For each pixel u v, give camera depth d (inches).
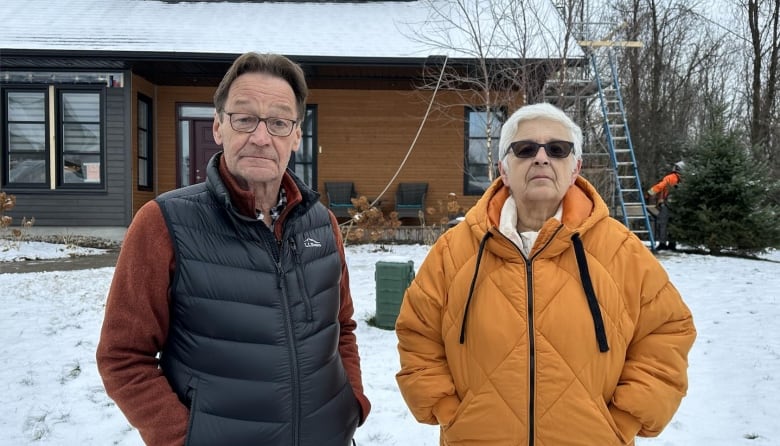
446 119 509.4
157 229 64.6
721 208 437.4
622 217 433.7
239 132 69.5
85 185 466.0
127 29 494.3
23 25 486.6
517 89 435.2
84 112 464.4
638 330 74.7
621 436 72.3
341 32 505.4
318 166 515.5
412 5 576.4
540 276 72.8
